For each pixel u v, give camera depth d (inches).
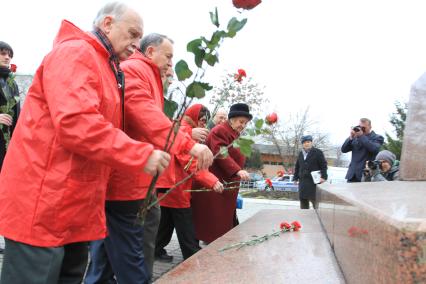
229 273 77.9
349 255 66.3
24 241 67.7
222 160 167.6
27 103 72.1
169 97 64.9
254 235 118.0
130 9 82.5
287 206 494.9
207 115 170.7
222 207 170.4
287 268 80.7
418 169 130.0
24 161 68.9
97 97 70.3
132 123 94.0
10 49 179.6
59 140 67.6
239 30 57.7
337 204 85.4
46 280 68.7
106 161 66.5
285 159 1349.7
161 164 66.1
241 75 92.6
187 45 58.7
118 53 82.7
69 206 69.3
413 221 37.1
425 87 129.7
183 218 165.5
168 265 182.5
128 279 101.2
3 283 69.7
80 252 83.6
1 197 69.6
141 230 104.2
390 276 38.6
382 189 91.2
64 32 74.2
